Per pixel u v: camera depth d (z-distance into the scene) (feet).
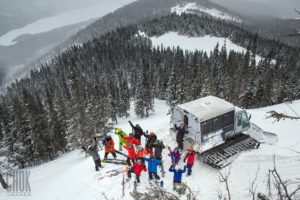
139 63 404.77
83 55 526.57
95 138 54.03
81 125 132.46
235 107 55.11
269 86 205.05
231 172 47.11
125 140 55.83
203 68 244.63
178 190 41.75
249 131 56.65
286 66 333.83
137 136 56.49
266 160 49.73
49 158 155.33
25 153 143.64
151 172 44.52
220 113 50.67
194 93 176.24
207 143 50.19
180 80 200.64
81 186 46.83
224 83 183.42
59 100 174.09
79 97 164.25
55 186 53.72
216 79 183.93
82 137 125.80
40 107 185.57
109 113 207.72
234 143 53.57
